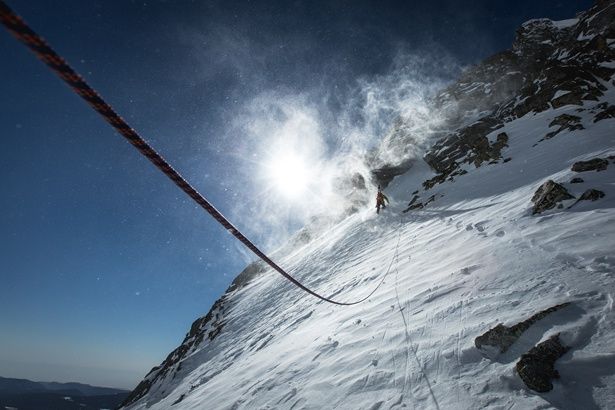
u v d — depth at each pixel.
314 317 10.84
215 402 8.77
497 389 3.77
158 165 1.50
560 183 9.12
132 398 26.69
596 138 13.04
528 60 32.12
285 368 7.70
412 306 6.71
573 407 3.23
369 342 6.32
